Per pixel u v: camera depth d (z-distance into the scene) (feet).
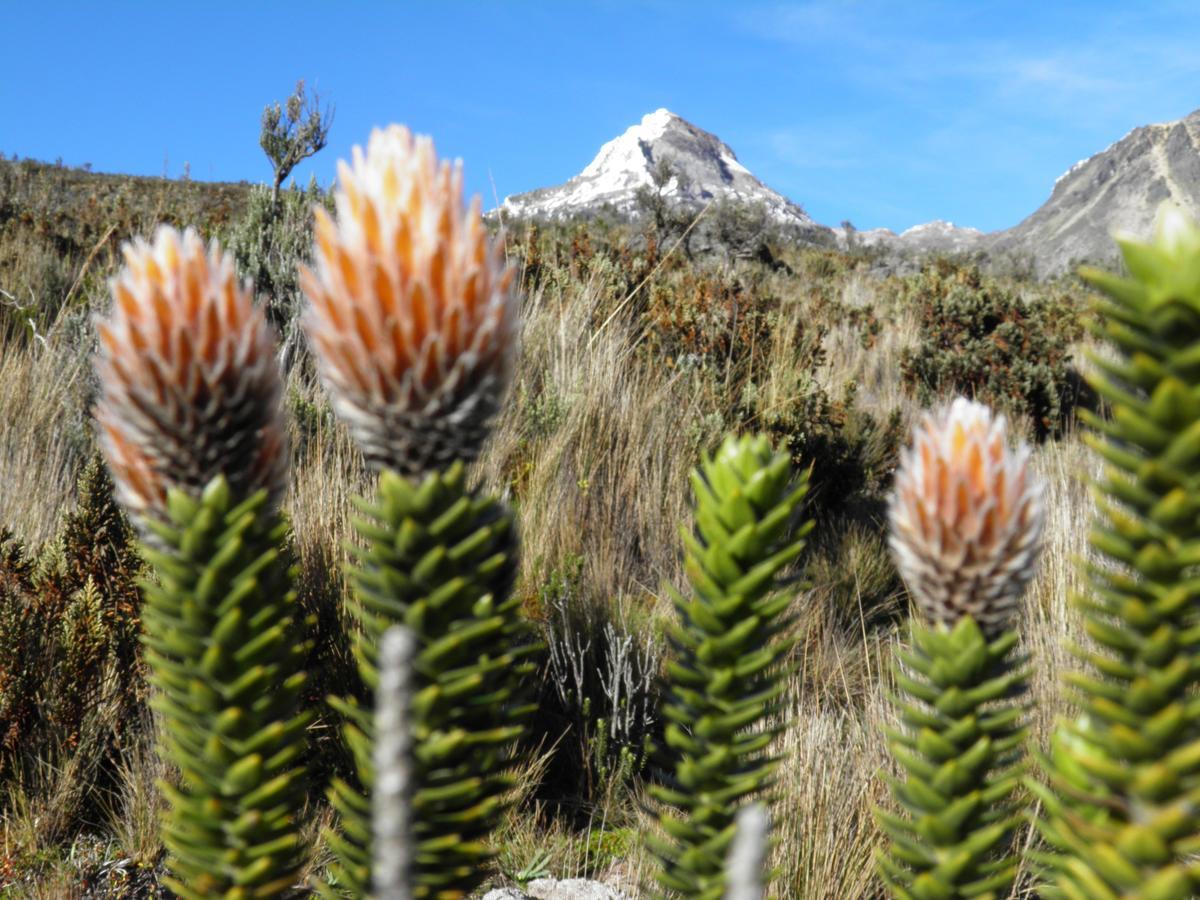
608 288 27.66
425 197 2.97
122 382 3.22
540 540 16.35
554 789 12.69
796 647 14.89
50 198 51.42
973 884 3.43
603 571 16.24
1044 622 14.03
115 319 3.26
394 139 3.03
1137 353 2.57
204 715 3.59
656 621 14.69
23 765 11.28
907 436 25.07
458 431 3.10
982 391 30.48
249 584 3.38
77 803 10.96
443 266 2.94
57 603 12.16
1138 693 2.74
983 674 3.44
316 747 11.31
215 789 3.61
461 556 3.21
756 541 3.55
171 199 54.03
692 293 29.53
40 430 18.92
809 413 22.74
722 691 3.65
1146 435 2.59
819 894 9.46
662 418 21.02
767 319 28.02
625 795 12.32
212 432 3.30
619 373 22.38
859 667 14.88
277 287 24.44
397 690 2.33
